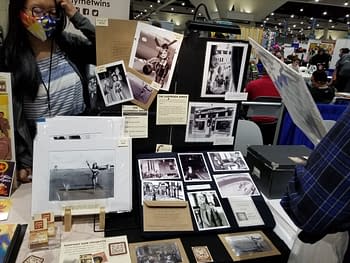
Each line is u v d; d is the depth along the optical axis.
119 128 0.98
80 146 0.93
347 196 0.52
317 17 17.27
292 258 0.86
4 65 1.04
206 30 1.09
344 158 0.52
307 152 1.24
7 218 0.91
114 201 0.94
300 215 0.58
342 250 0.75
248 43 1.10
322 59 7.52
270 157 1.15
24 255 0.78
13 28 1.00
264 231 0.97
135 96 1.06
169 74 1.06
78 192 0.91
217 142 1.20
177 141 1.16
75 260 0.77
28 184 1.10
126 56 1.02
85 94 1.18
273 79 0.99
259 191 1.08
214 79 1.11
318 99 3.10
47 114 1.11
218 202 1.00
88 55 1.14
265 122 2.59
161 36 1.02
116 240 0.86
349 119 0.53
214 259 0.83
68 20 1.09
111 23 0.98
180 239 0.90
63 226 0.89
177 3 15.91
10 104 1.00
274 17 18.30
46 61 1.08
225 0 10.60
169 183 1.02
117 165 0.95
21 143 1.08
